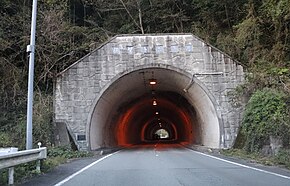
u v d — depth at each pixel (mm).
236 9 28594
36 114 23297
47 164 13414
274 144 18422
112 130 35875
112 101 29266
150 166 14461
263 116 19844
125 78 25969
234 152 21625
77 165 15336
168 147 37219
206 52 25406
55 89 25047
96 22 34656
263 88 22203
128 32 34094
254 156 18453
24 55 25531
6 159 9172
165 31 34469
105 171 12695
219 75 25094
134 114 46406
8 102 24000
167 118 61812
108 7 34156
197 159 18234
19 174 10750
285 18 18938
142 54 25469
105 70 25219
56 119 24609
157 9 34062
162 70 25859
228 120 24516
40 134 22609
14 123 22797
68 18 30438
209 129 28094
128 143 49844
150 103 43750
